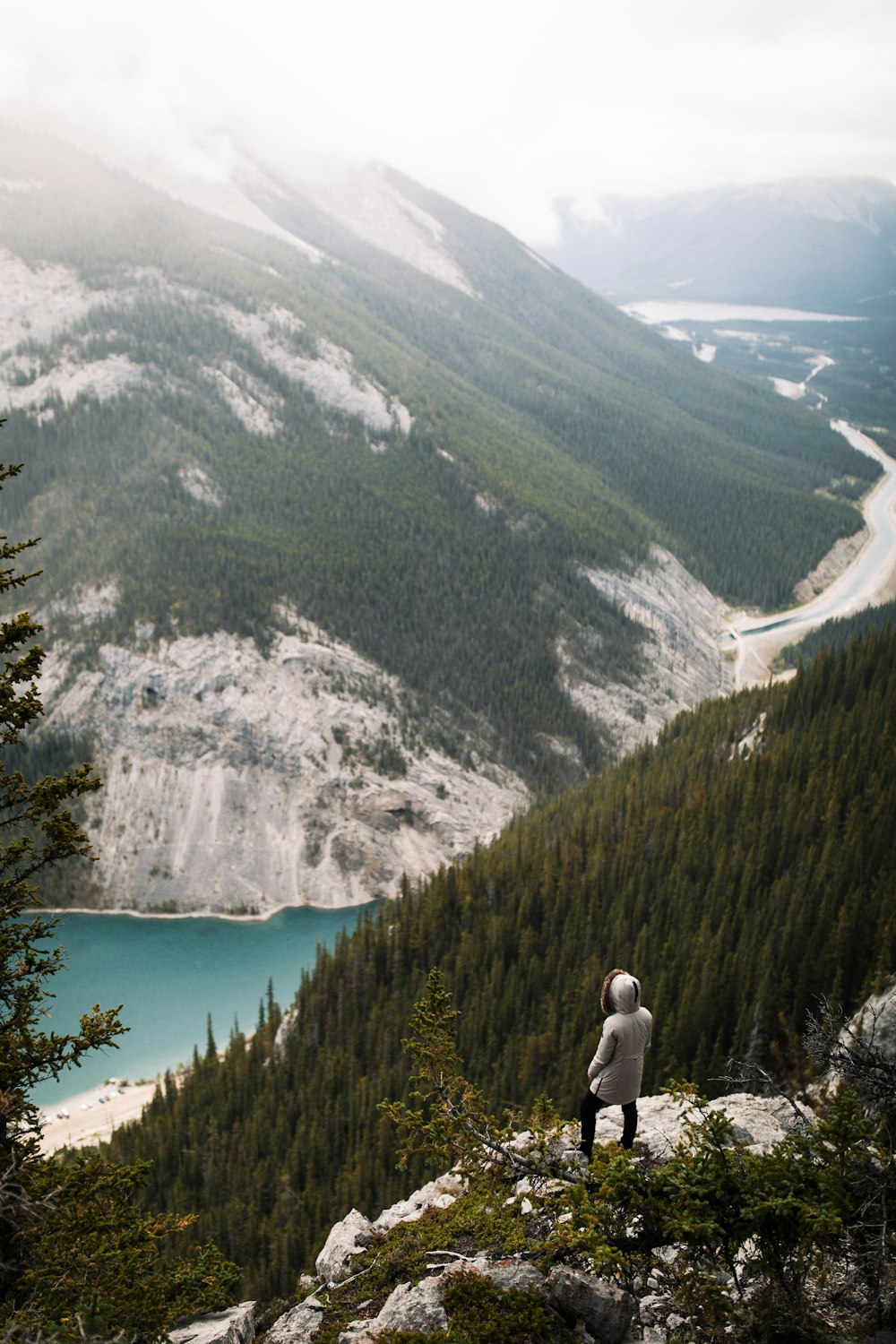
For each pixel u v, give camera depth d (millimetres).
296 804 190625
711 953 81625
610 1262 13945
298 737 195750
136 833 181750
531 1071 82938
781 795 107562
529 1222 15602
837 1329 13812
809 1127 15398
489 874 117562
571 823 133375
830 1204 13602
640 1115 21469
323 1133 84750
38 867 18453
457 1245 16641
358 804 192000
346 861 185000
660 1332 14008
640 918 99250
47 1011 18062
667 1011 79875
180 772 188625
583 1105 15859
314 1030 104000
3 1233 16453
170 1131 91438
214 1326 18266
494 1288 14125
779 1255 14031
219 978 151125
